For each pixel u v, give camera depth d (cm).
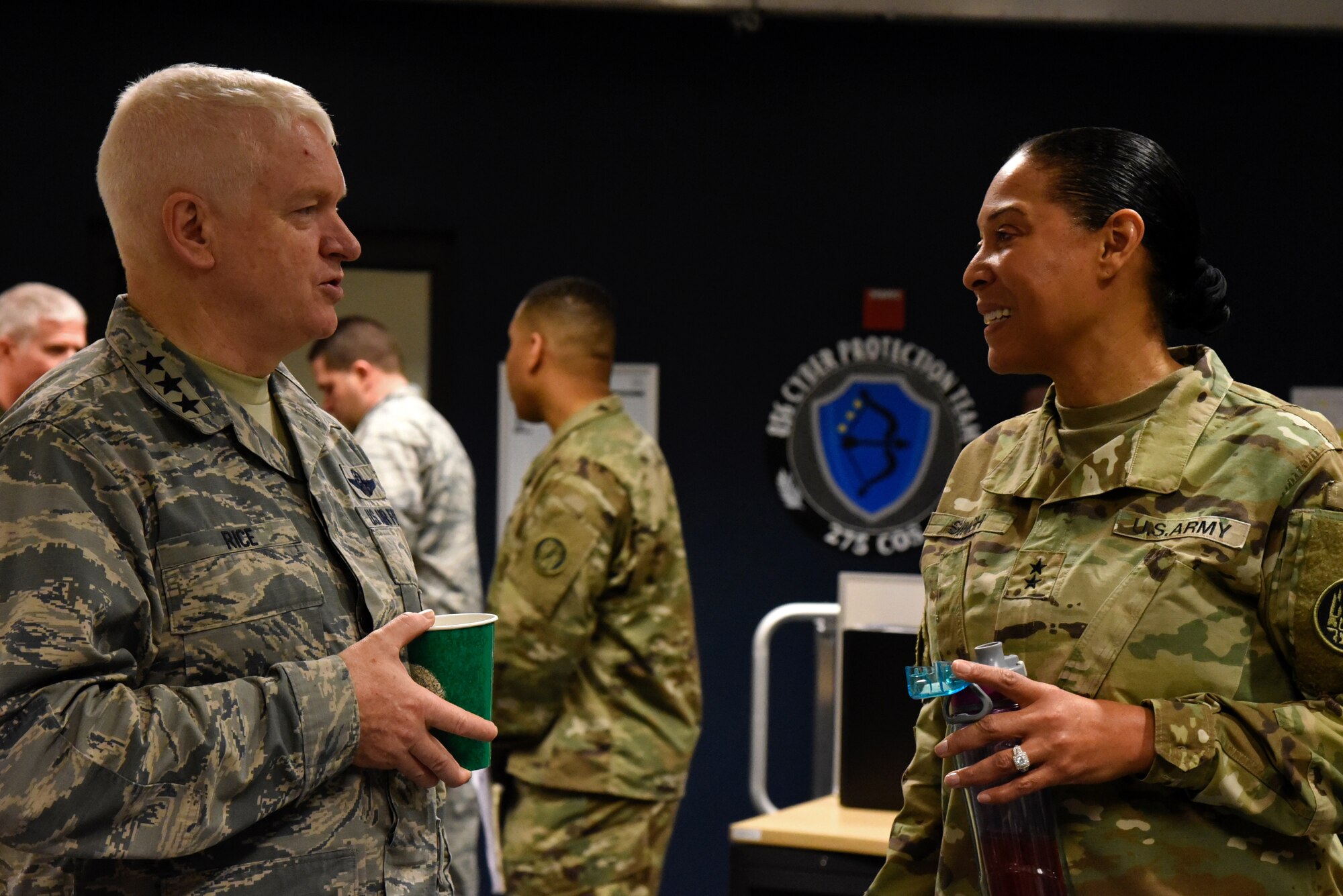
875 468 511
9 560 122
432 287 511
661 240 513
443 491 382
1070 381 150
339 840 135
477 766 140
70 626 121
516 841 286
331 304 150
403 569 155
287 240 144
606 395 308
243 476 140
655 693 289
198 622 131
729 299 514
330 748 129
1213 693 133
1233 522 135
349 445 161
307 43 503
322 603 140
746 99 514
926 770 163
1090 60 510
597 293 310
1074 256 145
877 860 252
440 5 508
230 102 142
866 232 514
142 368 137
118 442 131
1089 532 143
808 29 514
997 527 153
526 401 311
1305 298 506
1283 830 131
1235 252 508
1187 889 132
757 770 322
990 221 150
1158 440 142
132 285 146
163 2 496
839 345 514
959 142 512
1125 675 136
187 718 122
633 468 292
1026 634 142
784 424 512
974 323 511
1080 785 137
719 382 514
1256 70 507
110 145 145
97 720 119
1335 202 505
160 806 121
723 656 511
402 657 139
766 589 511
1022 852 135
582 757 282
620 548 288
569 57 512
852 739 279
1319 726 131
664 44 513
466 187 509
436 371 511
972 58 512
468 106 509
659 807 289
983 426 509
